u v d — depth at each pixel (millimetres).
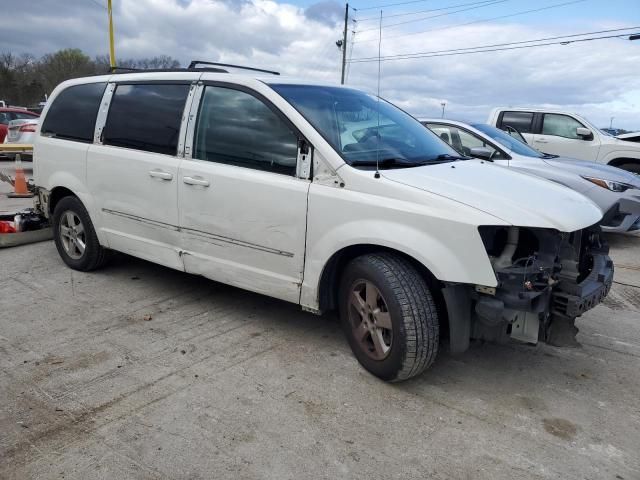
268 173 3623
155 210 4316
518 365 3611
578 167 7043
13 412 2930
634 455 2695
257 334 3967
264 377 3355
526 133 10688
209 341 3838
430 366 3414
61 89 5359
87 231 5059
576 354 3795
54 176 5207
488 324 2943
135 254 4652
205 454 2623
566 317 3047
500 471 2557
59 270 5383
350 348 3740
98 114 4832
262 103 3703
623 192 6699
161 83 4379
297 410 3008
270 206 3572
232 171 3771
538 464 2611
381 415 2982
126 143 4547
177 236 4203
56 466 2520
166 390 3182
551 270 2963
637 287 5355
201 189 3932
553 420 2982
